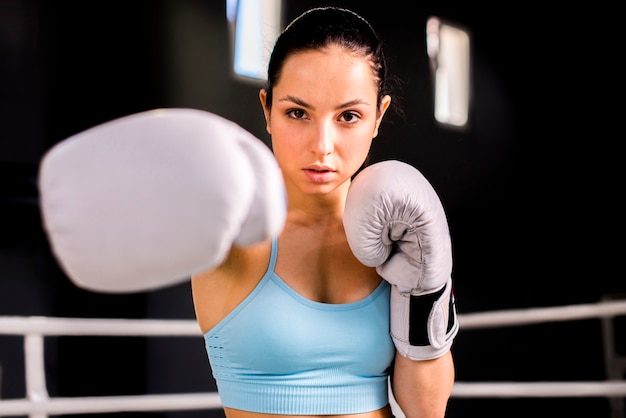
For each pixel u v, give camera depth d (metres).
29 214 5.05
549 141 7.75
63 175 0.52
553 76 7.77
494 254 7.45
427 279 0.99
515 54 7.86
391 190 0.94
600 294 7.18
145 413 5.09
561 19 7.69
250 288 1.00
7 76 4.88
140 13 5.47
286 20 5.96
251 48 6.03
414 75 6.91
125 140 0.53
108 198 0.51
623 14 7.45
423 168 6.84
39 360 1.95
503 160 7.61
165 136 0.53
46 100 5.01
